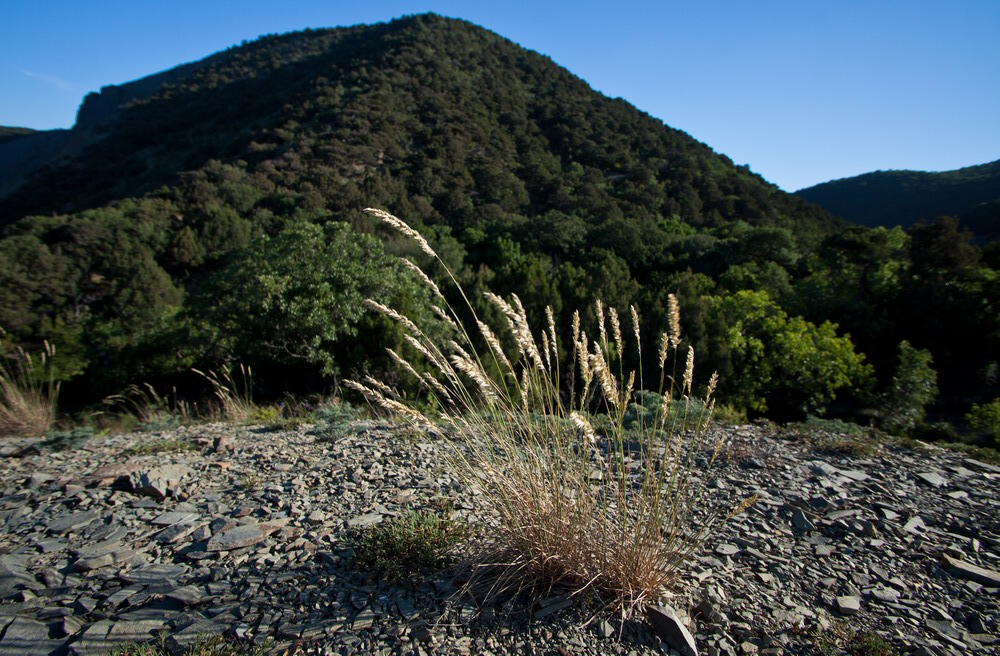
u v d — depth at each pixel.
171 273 30.75
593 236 36.12
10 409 6.93
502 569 2.57
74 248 21.98
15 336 16.55
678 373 13.29
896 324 19.56
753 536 3.17
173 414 7.89
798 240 36.09
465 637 2.17
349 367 10.97
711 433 5.39
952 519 3.52
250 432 6.20
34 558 2.93
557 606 2.35
